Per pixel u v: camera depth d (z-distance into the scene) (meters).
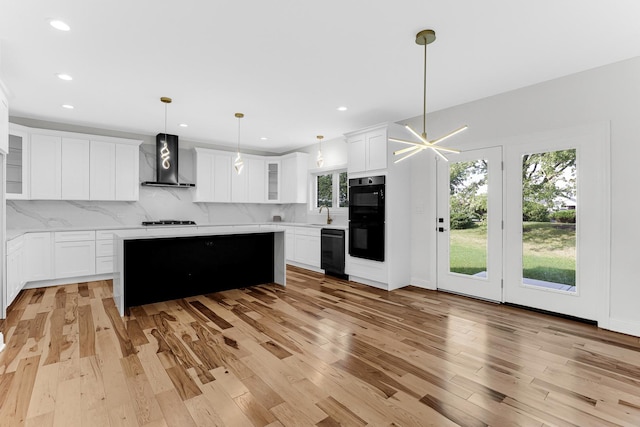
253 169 6.98
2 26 2.35
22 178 4.50
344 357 2.40
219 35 2.51
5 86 2.91
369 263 4.69
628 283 2.94
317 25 2.38
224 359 2.36
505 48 2.72
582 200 3.20
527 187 3.61
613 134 3.00
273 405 1.82
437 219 4.45
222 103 4.12
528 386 2.03
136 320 3.17
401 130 4.66
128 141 5.36
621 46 2.69
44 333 2.83
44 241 4.48
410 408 1.80
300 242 6.07
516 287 3.69
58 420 1.67
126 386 2.00
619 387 2.02
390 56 2.87
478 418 1.71
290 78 3.34
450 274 4.31
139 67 3.06
